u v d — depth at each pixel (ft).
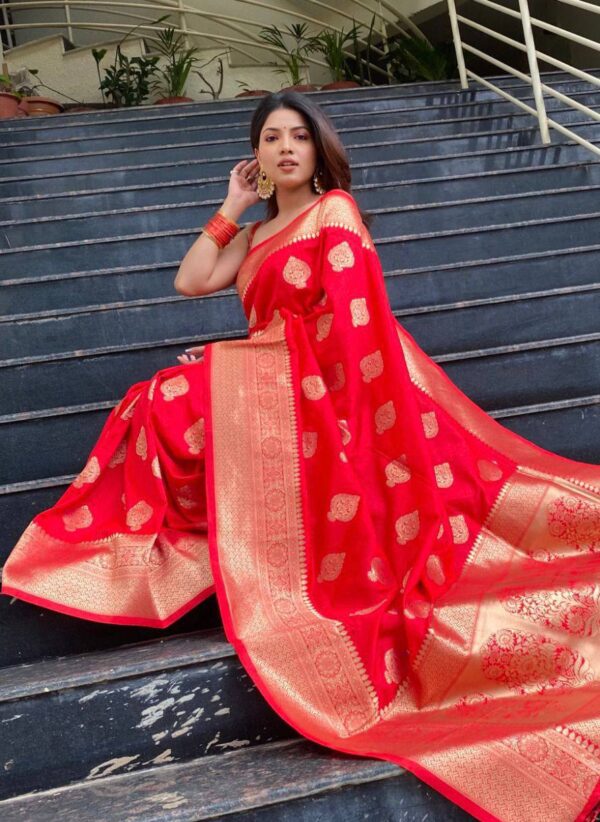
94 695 5.15
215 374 6.35
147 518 6.06
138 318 9.67
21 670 5.74
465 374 8.41
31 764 5.07
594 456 7.81
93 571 5.95
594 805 4.15
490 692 5.02
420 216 12.15
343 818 4.42
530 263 10.47
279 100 6.98
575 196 12.57
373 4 24.71
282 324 6.52
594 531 6.09
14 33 25.73
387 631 5.31
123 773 5.16
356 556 5.66
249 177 7.44
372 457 6.09
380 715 5.02
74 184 14.26
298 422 6.15
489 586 5.63
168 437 6.20
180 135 16.03
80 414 7.73
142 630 6.23
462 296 10.32
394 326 6.40
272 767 4.73
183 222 12.66
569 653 5.07
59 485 6.91
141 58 23.13
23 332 9.39
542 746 4.39
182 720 5.24
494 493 6.32
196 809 4.30
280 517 5.90
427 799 4.49
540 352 8.54
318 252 6.64
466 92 17.26
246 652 5.17
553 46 26.18
